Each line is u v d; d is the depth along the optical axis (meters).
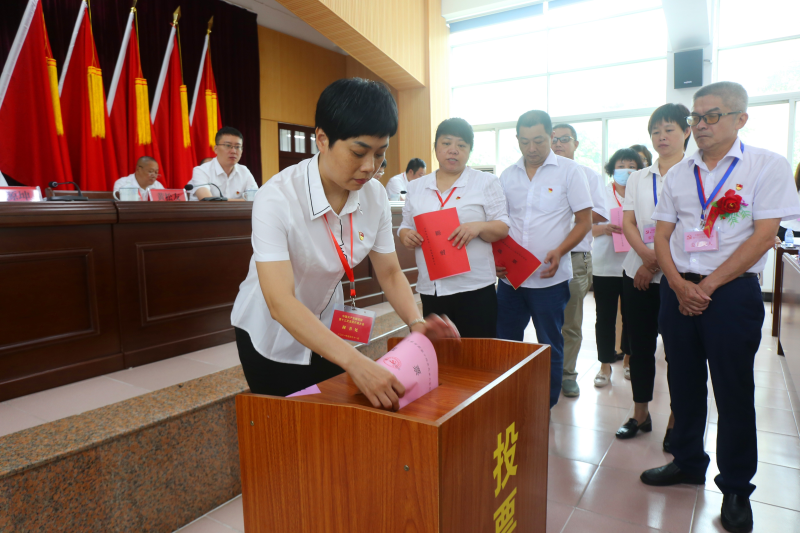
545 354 1.01
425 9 7.13
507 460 0.87
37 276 1.92
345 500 0.74
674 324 1.70
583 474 1.90
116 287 2.17
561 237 2.24
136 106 5.72
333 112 0.90
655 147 2.18
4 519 1.25
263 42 7.24
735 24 5.80
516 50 7.30
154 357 2.30
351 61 8.51
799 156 5.56
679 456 1.79
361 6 5.88
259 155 7.13
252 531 0.86
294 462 0.78
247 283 1.25
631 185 2.27
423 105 7.20
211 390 1.78
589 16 6.68
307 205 1.04
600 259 2.78
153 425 1.55
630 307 2.20
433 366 0.93
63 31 5.27
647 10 6.32
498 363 1.06
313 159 1.07
